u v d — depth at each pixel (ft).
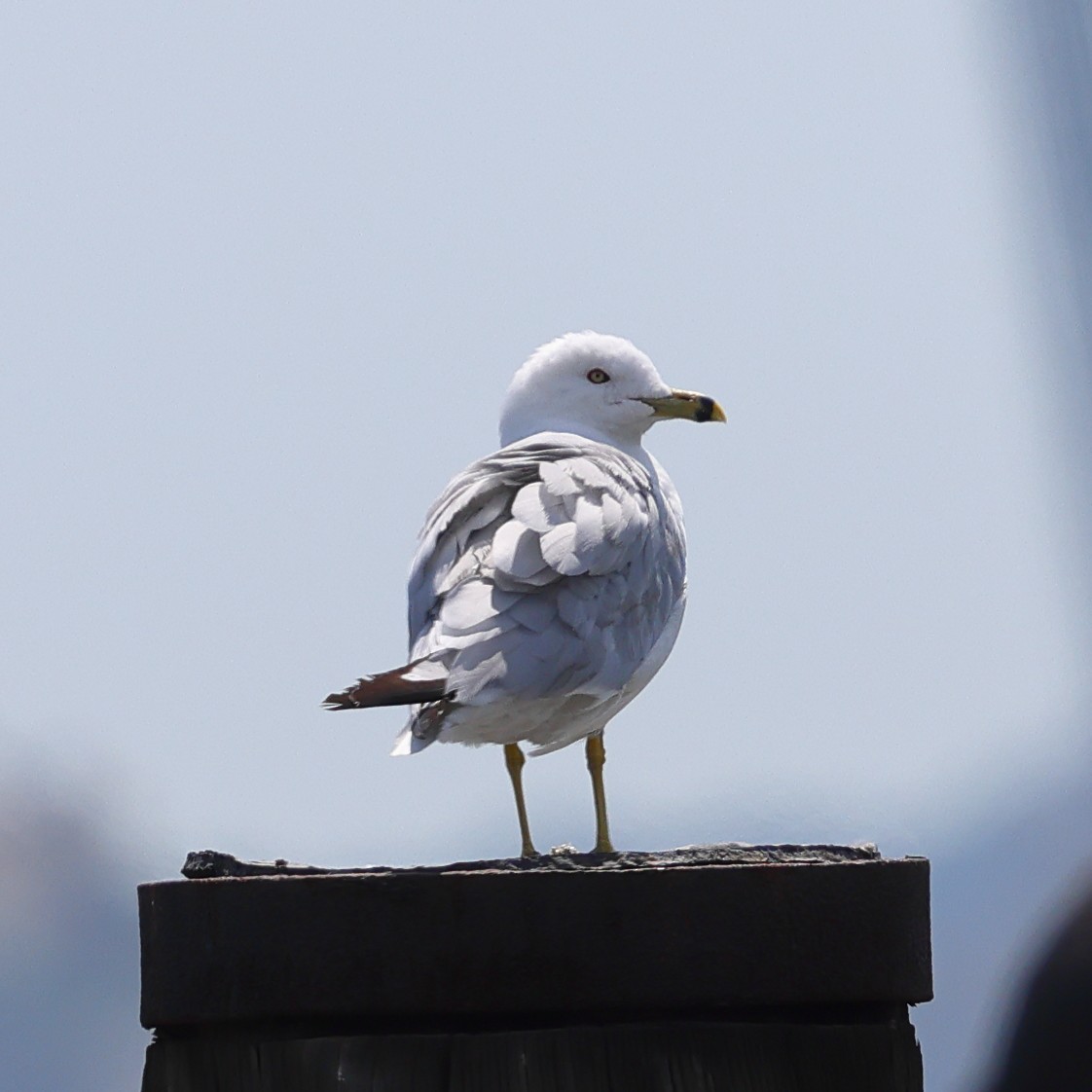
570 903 28.37
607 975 28.30
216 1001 28.58
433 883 28.37
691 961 28.40
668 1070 28.07
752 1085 28.19
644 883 28.48
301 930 28.45
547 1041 28.12
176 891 28.94
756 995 28.48
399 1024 28.48
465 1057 28.04
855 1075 28.32
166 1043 28.94
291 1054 28.25
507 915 28.35
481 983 28.27
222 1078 28.53
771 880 28.66
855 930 28.73
